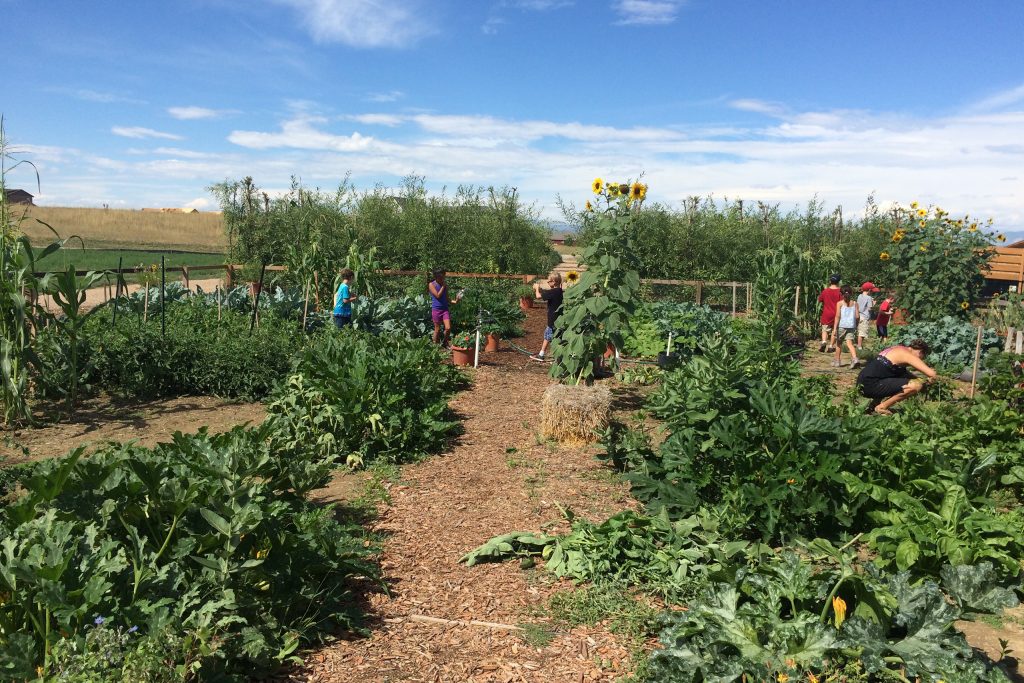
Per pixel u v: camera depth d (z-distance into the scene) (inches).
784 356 425.7
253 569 142.3
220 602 128.9
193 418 329.1
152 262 1142.3
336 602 156.8
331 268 710.5
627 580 172.2
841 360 556.1
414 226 849.5
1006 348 461.7
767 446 206.4
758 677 119.9
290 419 275.1
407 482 246.8
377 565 182.7
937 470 210.5
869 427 210.4
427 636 149.9
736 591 143.9
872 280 880.3
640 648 145.1
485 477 252.2
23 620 121.6
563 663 140.3
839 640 126.8
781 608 144.3
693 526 187.9
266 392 366.0
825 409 311.0
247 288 637.3
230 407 351.6
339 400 272.7
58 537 125.3
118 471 153.1
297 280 707.4
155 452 181.0
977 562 167.9
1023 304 606.2
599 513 217.8
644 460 226.7
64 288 331.3
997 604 139.6
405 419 277.9
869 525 200.7
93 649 112.6
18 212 350.3
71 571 124.0
